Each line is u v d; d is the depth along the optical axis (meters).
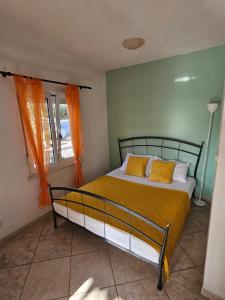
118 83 3.70
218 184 1.31
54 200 2.39
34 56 2.42
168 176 2.88
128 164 3.36
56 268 1.86
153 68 3.20
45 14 1.72
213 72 2.69
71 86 2.93
